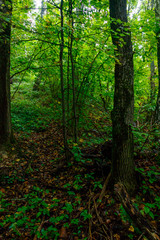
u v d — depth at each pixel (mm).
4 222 2402
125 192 2391
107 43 2865
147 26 3438
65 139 4082
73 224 2432
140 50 4102
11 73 7184
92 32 3689
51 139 5891
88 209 2586
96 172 3455
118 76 2672
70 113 5879
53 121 7312
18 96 9805
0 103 4598
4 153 4516
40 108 8242
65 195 3141
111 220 2311
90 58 4871
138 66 6988
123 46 2697
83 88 5301
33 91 10156
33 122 7070
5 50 4480
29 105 8586
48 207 2832
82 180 3395
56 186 3428
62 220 2543
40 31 3402
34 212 2793
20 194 3275
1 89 4574
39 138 6020
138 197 2584
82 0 3768
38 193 3262
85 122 6016
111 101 7977
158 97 5664
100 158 3635
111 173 2906
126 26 2818
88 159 3588
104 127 6145
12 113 7367
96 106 7703
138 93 7355
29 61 5254
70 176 3658
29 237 2297
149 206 2193
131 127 2654
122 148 2676
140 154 3438
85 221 2451
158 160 3227
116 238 2043
